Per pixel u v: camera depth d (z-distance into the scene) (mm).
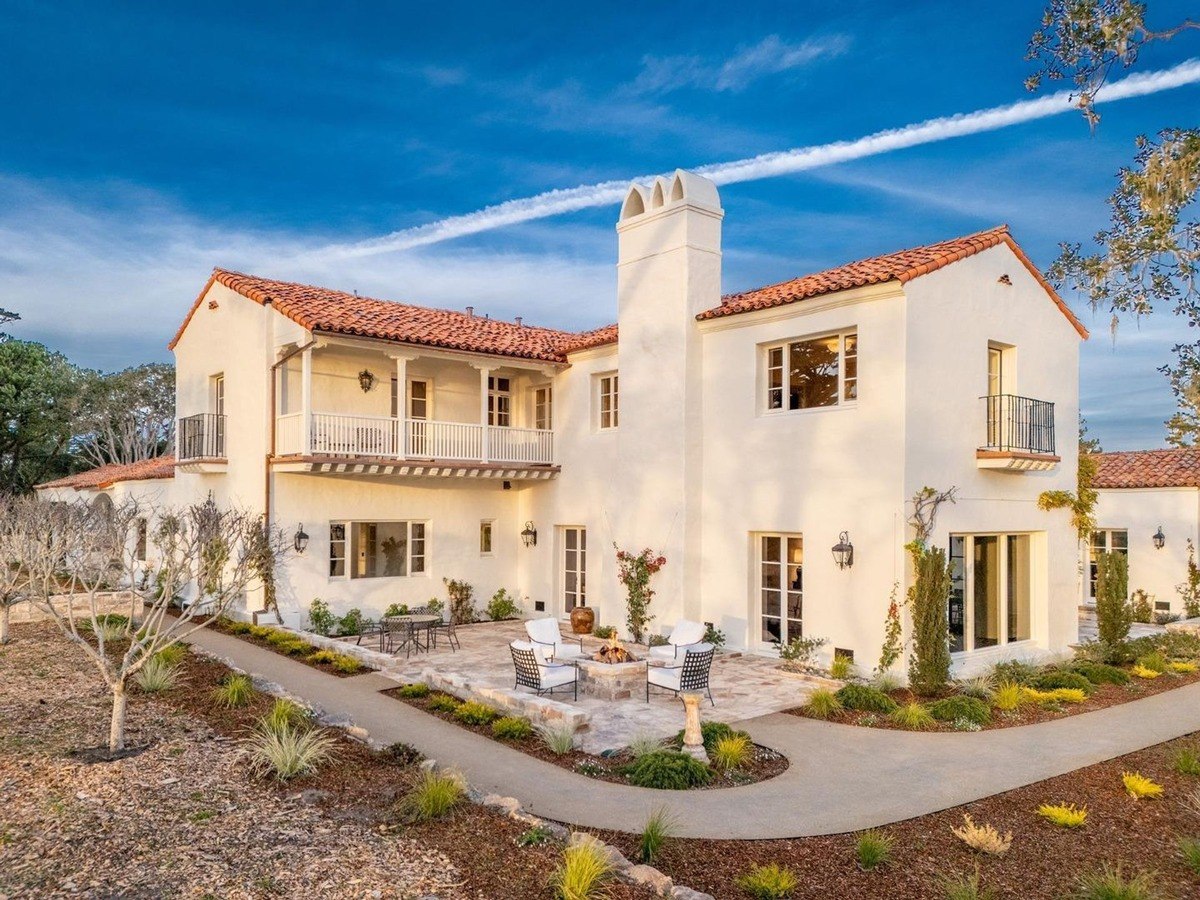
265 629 15852
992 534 14586
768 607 15203
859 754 9227
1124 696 12414
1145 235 11805
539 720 10266
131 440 47438
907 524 12688
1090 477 16281
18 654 13656
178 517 14758
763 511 14984
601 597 17703
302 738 8461
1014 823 7250
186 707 10445
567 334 22812
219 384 20281
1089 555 23312
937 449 13234
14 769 7945
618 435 17500
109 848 6184
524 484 20922
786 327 14672
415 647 15359
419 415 19875
